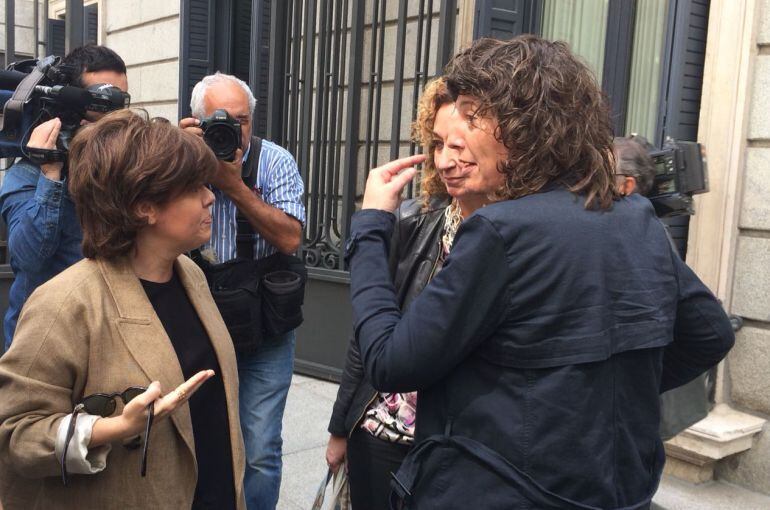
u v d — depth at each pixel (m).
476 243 1.17
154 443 1.44
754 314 3.40
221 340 1.64
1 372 1.36
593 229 1.19
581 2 4.17
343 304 4.80
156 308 1.54
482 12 4.05
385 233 1.44
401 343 1.20
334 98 4.89
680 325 1.37
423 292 1.22
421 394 1.30
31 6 5.43
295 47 5.06
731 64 3.34
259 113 5.51
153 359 1.44
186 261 1.72
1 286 4.48
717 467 3.51
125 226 1.43
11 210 2.26
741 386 3.47
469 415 1.21
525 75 1.20
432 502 1.23
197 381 1.34
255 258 2.57
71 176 1.46
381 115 4.96
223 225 2.55
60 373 1.37
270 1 5.31
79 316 1.39
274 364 2.57
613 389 1.20
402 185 1.48
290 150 5.16
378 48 4.90
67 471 1.32
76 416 1.33
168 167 1.43
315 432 4.00
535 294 1.15
